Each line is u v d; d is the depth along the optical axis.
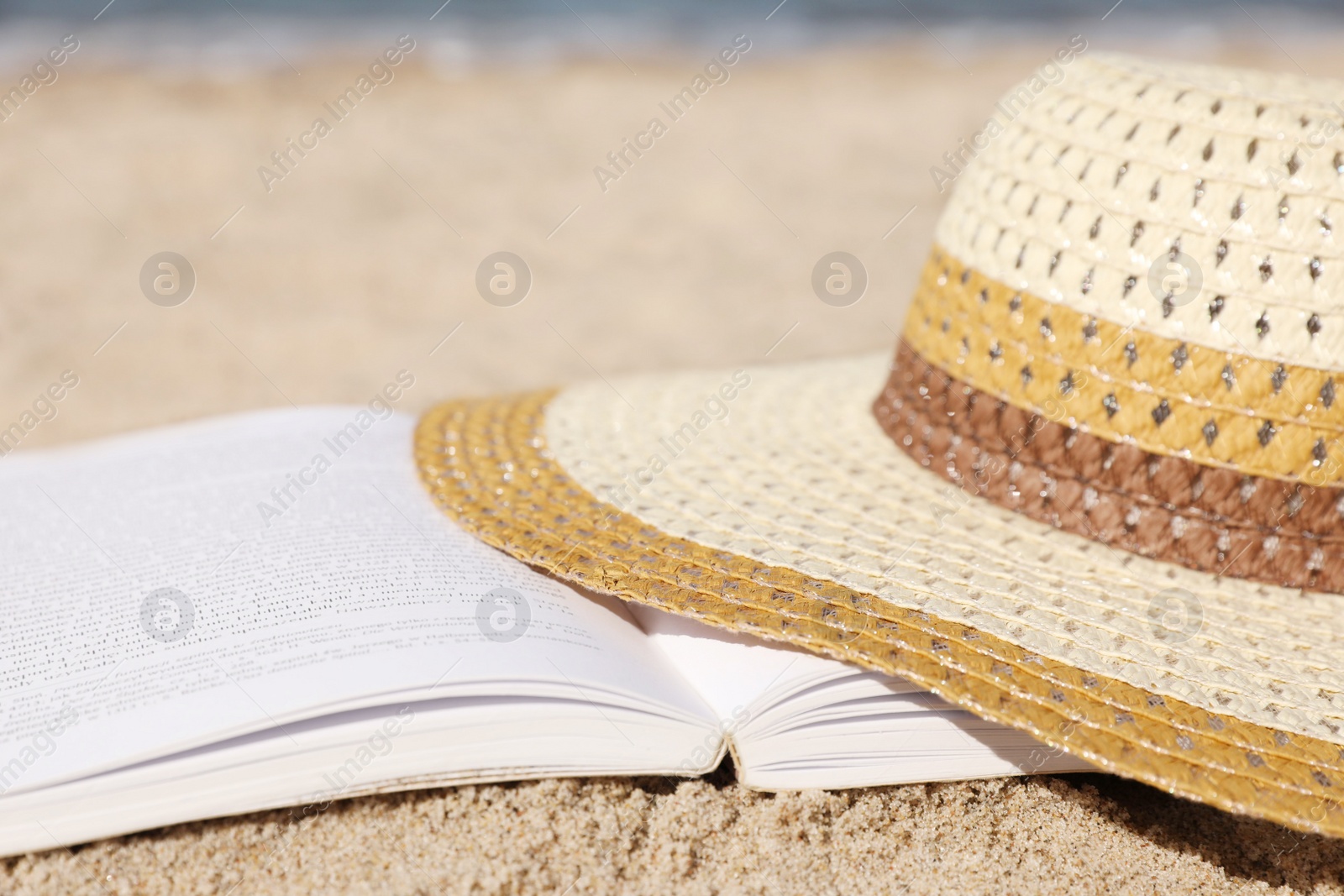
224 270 4.37
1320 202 1.25
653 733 1.25
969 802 1.36
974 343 1.49
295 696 1.18
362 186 5.43
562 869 1.25
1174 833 1.36
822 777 1.29
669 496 1.54
